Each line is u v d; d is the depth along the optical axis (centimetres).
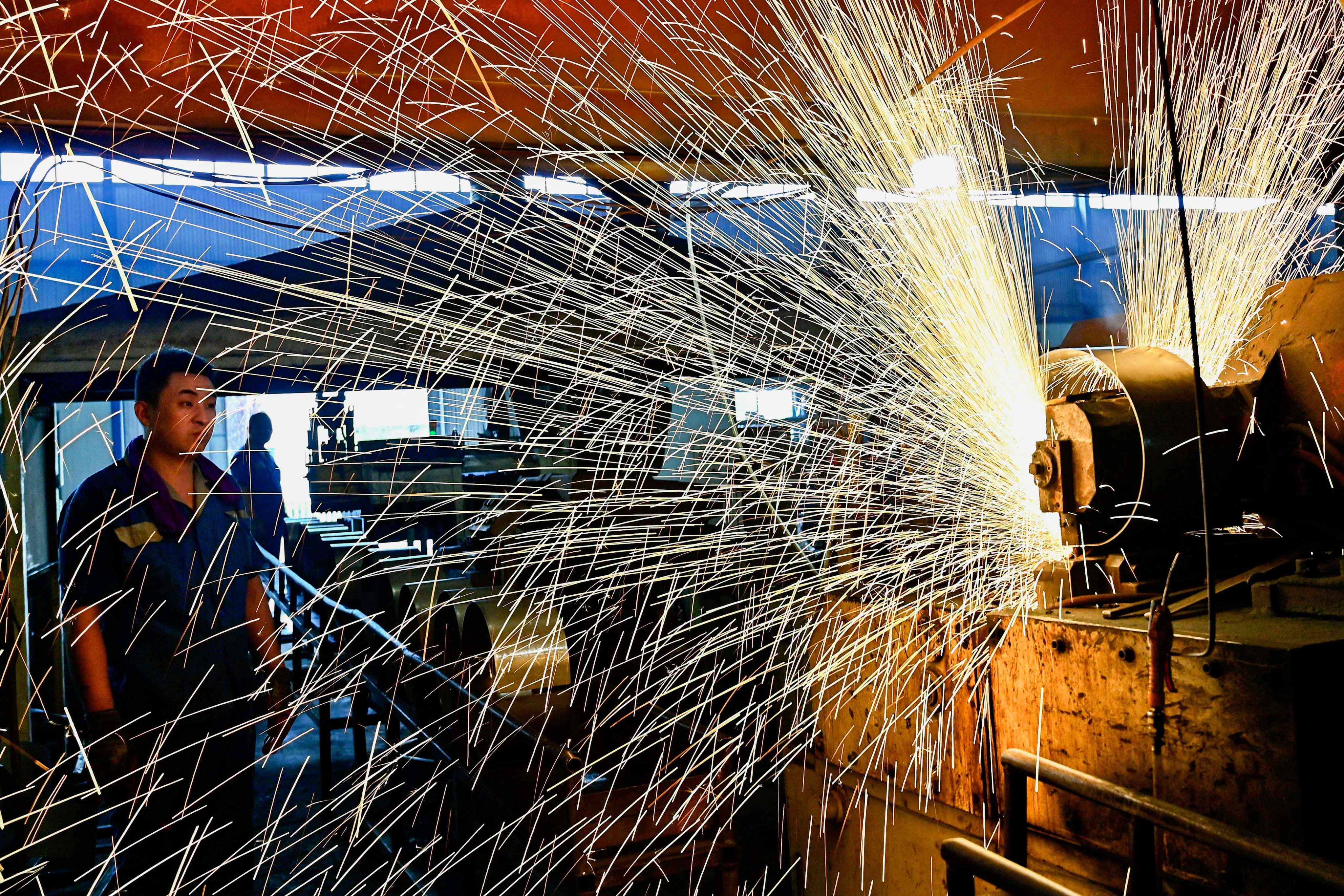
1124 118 311
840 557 268
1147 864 145
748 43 275
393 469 468
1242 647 145
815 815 276
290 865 384
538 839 256
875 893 247
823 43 272
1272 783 142
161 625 280
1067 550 207
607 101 294
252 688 300
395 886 350
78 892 337
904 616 228
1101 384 203
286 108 287
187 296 357
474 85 279
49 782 357
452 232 344
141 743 277
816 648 273
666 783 252
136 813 275
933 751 218
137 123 272
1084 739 173
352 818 424
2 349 163
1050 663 181
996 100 296
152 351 354
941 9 274
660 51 276
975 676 202
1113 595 189
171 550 282
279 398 498
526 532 374
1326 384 181
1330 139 289
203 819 285
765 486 326
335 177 319
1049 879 149
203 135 300
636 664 341
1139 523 189
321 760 460
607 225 328
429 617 367
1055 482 196
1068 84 296
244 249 386
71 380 389
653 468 354
